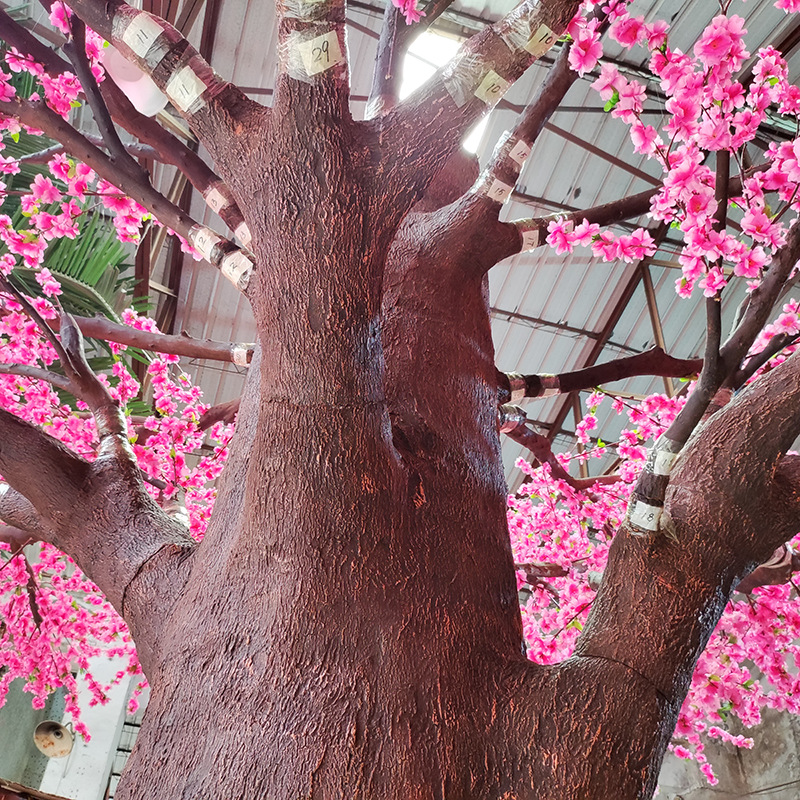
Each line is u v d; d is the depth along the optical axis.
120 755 7.25
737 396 1.40
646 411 3.29
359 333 1.19
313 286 1.16
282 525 1.25
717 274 1.46
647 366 2.42
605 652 1.27
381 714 1.16
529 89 5.99
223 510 1.47
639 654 1.25
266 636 1.21
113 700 7.20
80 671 4.59
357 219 1.14
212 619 1.29
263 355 1.26
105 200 2.10
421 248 1.69
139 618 1.50
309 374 1.20
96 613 4.53
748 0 5.44
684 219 1.56
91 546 1.62
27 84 4.01
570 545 3.66
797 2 1.82
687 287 1.72
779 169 1.70
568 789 1.15
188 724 1.21
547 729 1.20
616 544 1.36
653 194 1.83
